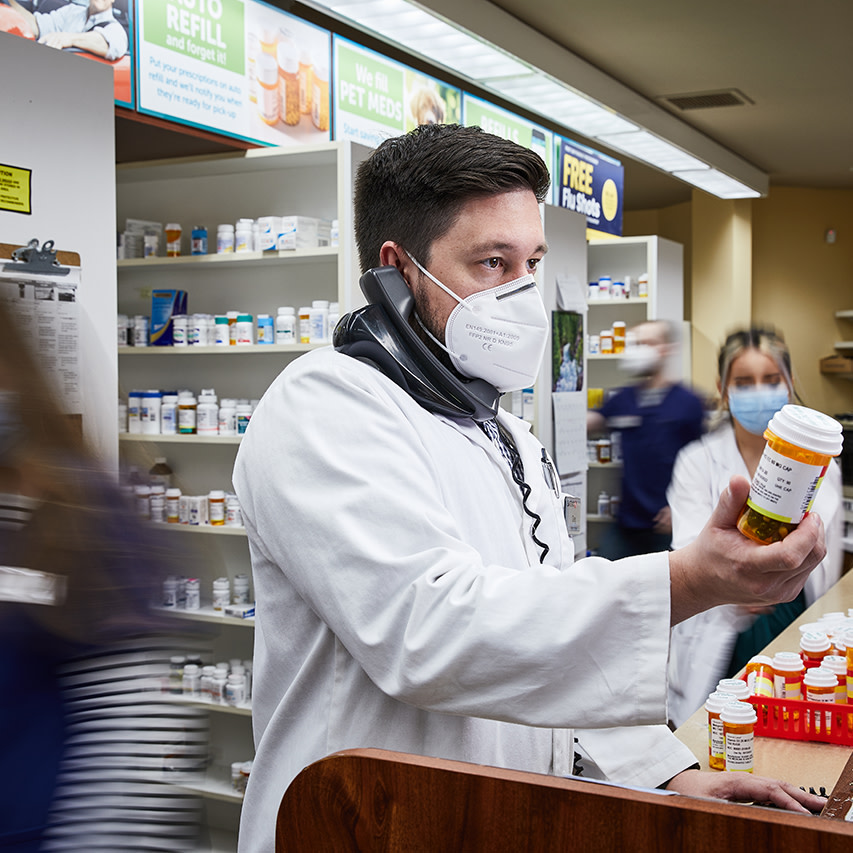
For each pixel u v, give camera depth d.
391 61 4.46
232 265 4.00
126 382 4.26
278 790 1.16
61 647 0.65
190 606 3.71
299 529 1.02
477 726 1.12
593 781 0.71
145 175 4.07
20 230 2.42
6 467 0.65
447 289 1.19
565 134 8.06
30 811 0.64
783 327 10.40
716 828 0.65
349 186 3.43
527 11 5.00
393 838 0.74
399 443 1.06
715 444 2.83
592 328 6.44
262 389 3.98
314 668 1.13
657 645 0.85
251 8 3.68
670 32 5.47
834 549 2.66
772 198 10.30
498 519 1.21
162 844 0.69
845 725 1.61
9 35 2.39
